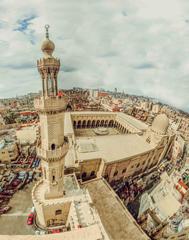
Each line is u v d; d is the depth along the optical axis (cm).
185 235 4528
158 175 7788
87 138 7594
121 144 7494
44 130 3831
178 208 5634
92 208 4122
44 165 4138
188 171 7231
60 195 4425
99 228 3278
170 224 4891
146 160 7619
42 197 4406
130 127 10606
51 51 3497
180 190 6222
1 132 11812
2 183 6506
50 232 4394
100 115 12562
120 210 4550
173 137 8606
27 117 16338
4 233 4559
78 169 5828
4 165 7744
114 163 6259
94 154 6412
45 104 3478
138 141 8019
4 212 5188
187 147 9544
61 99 3725
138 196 6588
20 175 7062
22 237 2991
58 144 4000
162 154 8300
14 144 8656
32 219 4903
